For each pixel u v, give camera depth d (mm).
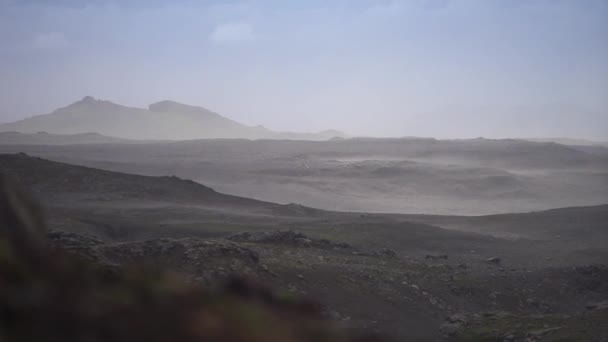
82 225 65062
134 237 64625
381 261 40094
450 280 37594
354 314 29297
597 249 71375
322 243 44219
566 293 39500
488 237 75625
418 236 70688
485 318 28625
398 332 27688
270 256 35094
